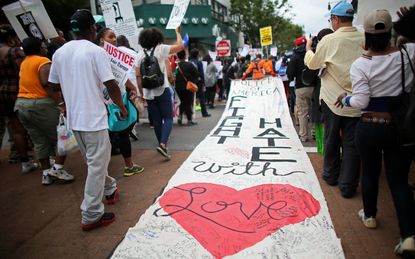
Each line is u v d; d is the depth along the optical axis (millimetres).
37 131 4539
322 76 4012
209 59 12438
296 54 6066
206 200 3584
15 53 4902
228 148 5270
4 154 6492
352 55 3730
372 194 3016
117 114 4289
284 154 4934
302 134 6363
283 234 2908
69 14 14812
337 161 4113
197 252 2734
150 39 5293
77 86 3096
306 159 4707
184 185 3971
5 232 3352
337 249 2691
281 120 6645
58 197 4188
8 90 4926
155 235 2980
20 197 4242
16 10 4855
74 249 2988
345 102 2943
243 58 14172
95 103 3141
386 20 2625
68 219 3578
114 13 5754
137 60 5484
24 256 2924
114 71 4020
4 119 5398
